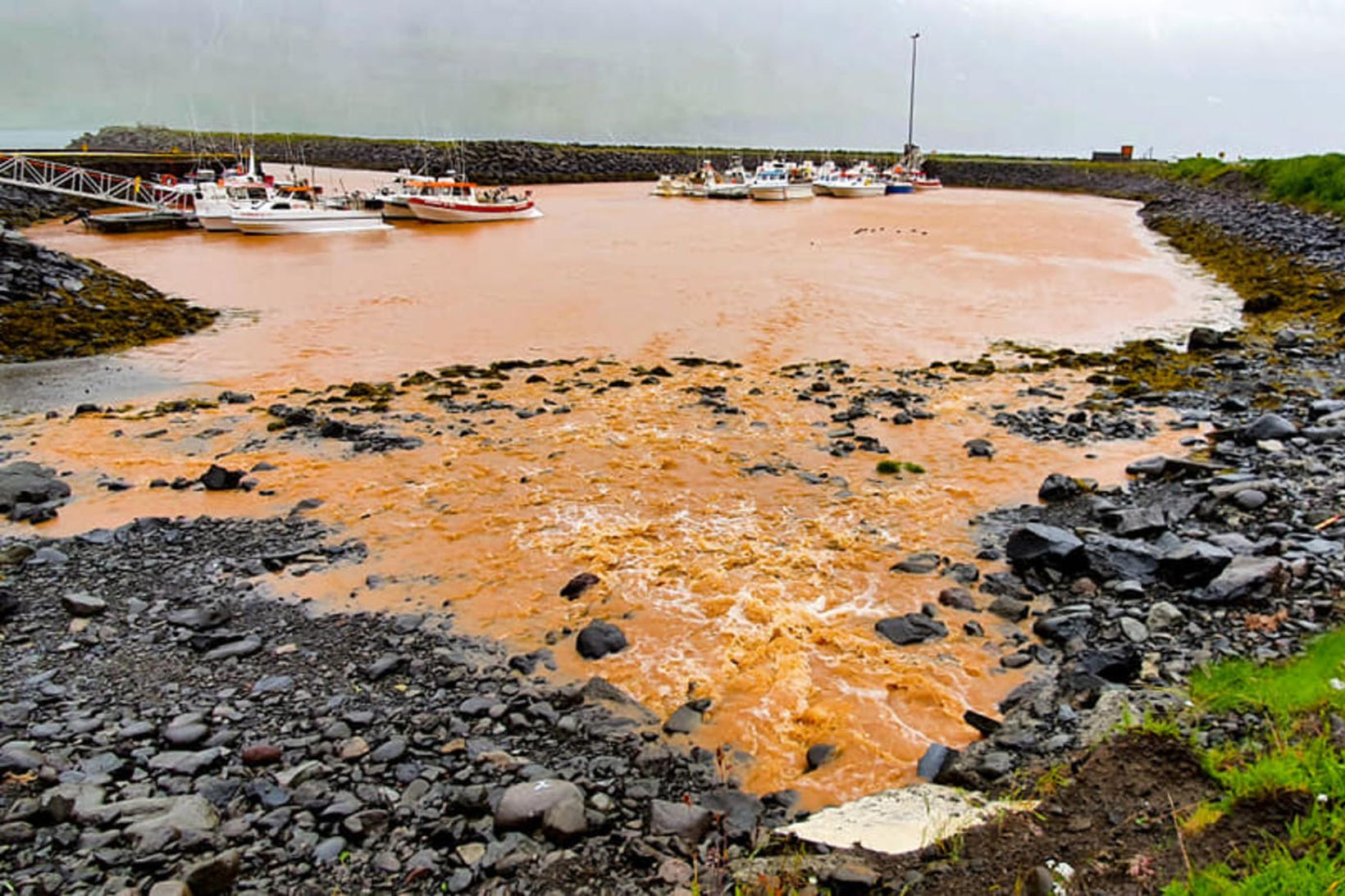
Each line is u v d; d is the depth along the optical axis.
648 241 43.25
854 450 13.80
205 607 8.93
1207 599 8.26
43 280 23.08
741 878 4.89
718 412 15.87
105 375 18.95
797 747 6.82
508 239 44.78
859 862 4.91
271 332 23.28
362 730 6.84
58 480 12.77
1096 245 41.34
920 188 87.50
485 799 5.83
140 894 4.93
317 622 8.78
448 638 8.48
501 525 11.17
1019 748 6.32
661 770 6.40
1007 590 9.13
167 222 47.38
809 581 9.61
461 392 17.34
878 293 28.34
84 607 8.83
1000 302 26.94
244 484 12.57
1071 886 4.34
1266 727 5.53
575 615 8.94
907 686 7.57
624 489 12.34
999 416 15.44
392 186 59.62
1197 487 11.36
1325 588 8.09
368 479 12.80
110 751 6.47
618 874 5.09
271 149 102.94
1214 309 25.59
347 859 5.30
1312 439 12.73
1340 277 26.45
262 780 6.09
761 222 53.19
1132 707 6.31
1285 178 44.97
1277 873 3.93
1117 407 15.89
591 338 22.47
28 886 4.94
